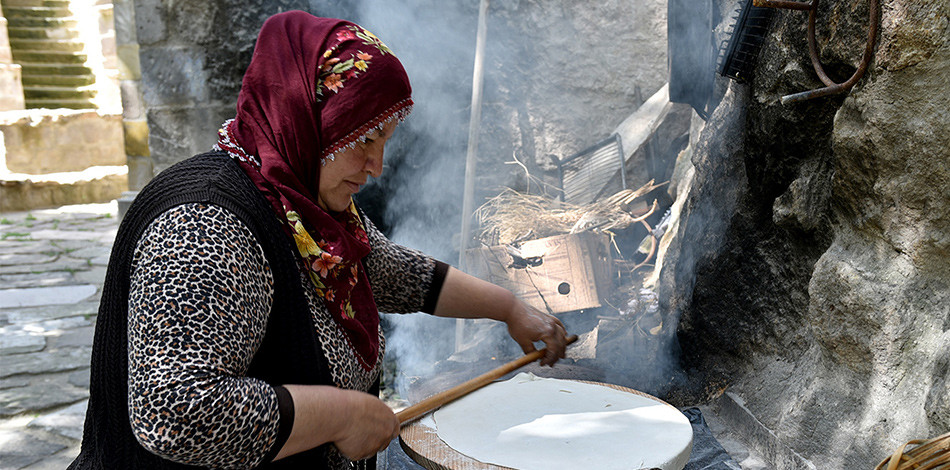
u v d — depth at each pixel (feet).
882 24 4.29
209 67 14.07
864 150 4.56
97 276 17.53
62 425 9.75
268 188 3.44
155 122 14.32
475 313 4.86
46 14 35.76
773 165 5.74
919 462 3.11
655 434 3.99
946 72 4.04
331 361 3.59
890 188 4.46
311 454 3.66
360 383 3.84
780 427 5.28
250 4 13.79
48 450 9.06
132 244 3.18
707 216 6.97
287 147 3.44
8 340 13.02
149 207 3.22
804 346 5.55
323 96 3.45
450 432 4.05
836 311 4.91
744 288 6.26
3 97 31.22
